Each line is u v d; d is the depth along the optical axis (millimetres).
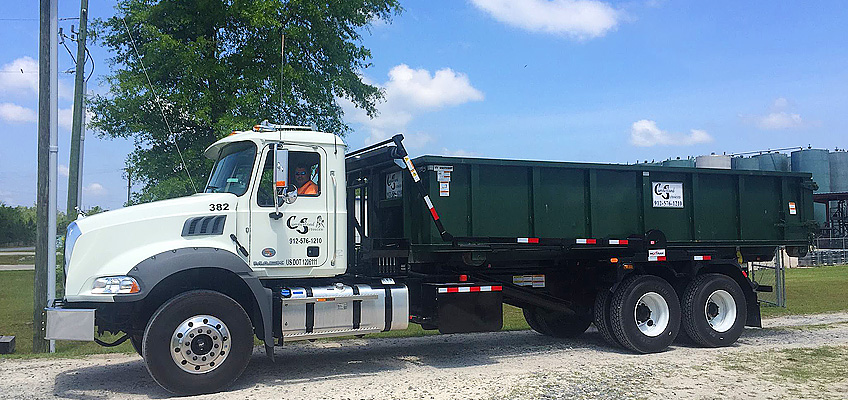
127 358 9633
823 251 36656
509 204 9305
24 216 98938
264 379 8062
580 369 8500
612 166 9984
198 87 16469
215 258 7332
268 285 8047
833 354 9477
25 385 7797
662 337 9820
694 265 10414
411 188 8984
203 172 16641
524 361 9180
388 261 9164
